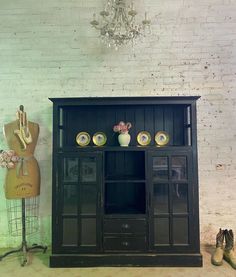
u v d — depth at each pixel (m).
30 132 2.79
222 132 3.08
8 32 3.13
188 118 2.97
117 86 3.12
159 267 2.49
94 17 3.12
